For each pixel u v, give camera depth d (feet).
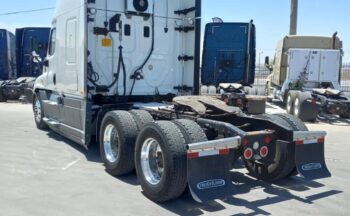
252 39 49.78
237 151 16.90
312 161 17.75
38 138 29.22
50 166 21.53
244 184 18.88
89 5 22.63
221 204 16.06
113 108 23.03
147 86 25.71
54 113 28.07
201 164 14.96
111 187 18.08
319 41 52.65
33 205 15.64
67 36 24.79
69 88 24.49
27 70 62.75
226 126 16.52
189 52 26.84
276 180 19.29
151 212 15.07
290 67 49.44
